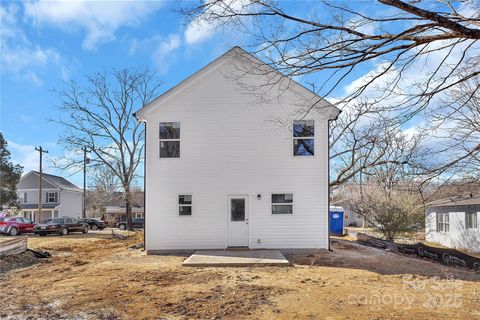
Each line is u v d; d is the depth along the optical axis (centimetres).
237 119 1562
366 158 1953
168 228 1543
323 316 673
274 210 1543
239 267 1194
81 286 945
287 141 1552
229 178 1552
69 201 5153
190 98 1572
